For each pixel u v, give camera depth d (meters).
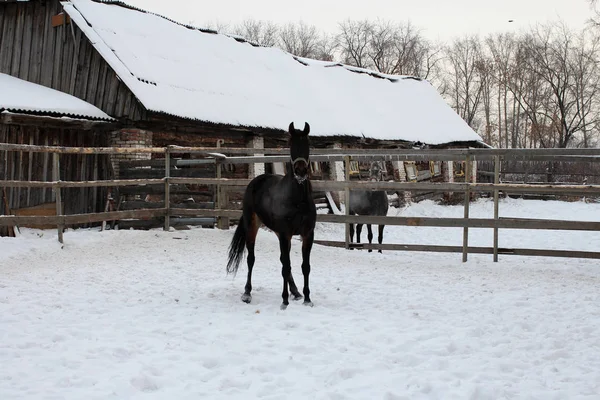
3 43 16.72
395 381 4.88
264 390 4.65
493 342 5.96
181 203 13.28
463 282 9.09
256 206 7.77
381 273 9.79
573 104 43.44
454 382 4.86
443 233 17.14
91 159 14.56
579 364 5.34
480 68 49.59
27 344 5.68
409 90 29.98
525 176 29.00
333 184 11.59
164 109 14.49
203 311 7.13
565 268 10.42
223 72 18.97
